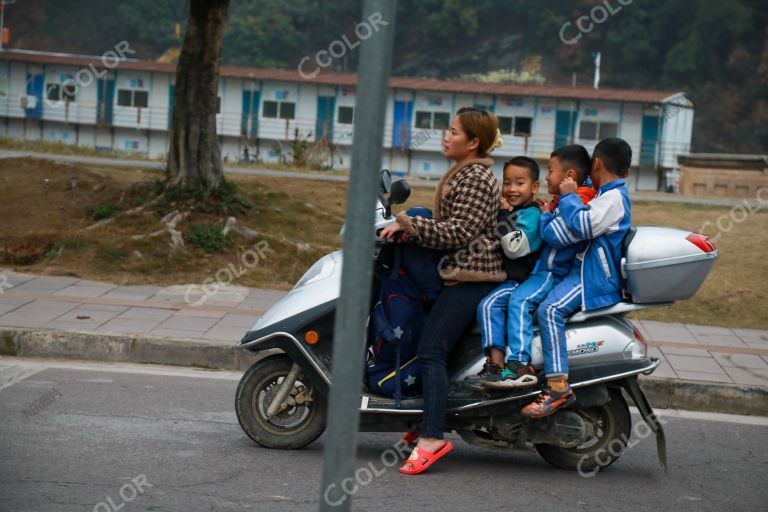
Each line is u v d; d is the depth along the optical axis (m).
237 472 4.99
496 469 5.35
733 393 7.18
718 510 4.81
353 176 1.90
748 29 61.81
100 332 7.74
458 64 67.38
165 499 4.53
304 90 43.19
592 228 4.86
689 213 14.95
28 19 62.31
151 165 17.58
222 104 43.59
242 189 13.02
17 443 5.30
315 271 5.30
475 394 5.03
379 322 5.02
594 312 5.00
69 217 11.70
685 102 42.28
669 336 9.14
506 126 42.38
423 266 5.00
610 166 5.07
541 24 65.25
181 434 5.67
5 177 12.97
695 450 6.00
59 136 45.16
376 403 5.04
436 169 42.94
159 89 44.44
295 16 64.75
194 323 8.36
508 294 5.04
